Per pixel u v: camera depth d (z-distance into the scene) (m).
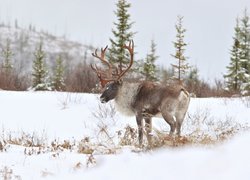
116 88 36.56
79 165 22.36
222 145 21.52
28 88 85.19
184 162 18.58
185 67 80.81
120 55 87.44
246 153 17.84
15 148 28.70
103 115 48.22
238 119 44.75
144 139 34.16
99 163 22.50
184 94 34.06
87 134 43.06
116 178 18.56
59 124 47.25
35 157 25.09
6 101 55.59
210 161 17.70
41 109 52.19
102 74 40.03
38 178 20.30
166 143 27.06
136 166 19.88
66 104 53.25
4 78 78.56
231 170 16.30
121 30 88.12
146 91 35.12
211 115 46.53
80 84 75.44
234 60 88.56
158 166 18.92
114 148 27.06
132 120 46.88
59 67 94.50
